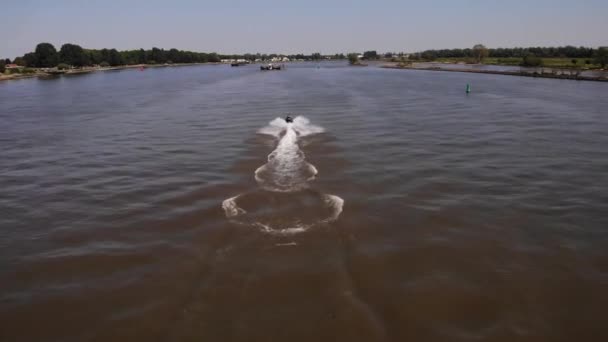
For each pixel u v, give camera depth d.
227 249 15.95
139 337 11.62
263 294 13.16
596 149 30.73
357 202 20.48
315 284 13.63
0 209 20.75
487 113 48.50
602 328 11.91
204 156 29.91
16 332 12.02
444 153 30.02
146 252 16.08
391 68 188.88
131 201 21.44
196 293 13.38
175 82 108.31
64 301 13.31
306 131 38.19
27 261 15.70
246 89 85.44
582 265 15.03
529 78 101.12
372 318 12.10
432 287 13.67
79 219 19.36
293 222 18.14
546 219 18.78
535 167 26.44
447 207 20.08
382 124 41.75
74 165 28.50
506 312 12.55
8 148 33.94
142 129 41.34
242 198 21.05
